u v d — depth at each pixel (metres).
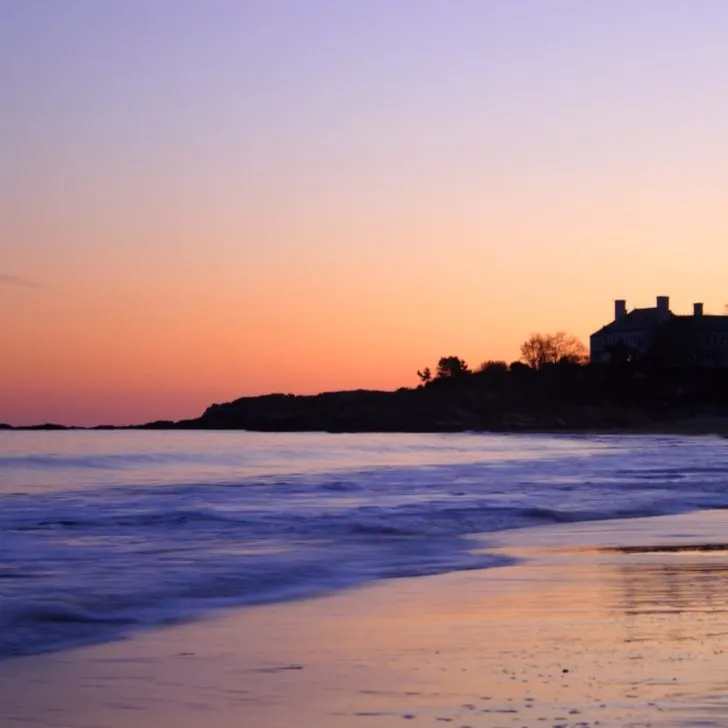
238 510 46.50
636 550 31.81
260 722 12.41
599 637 17.36
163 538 35.38
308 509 46.81
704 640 16.95
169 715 12.85
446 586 24.38
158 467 102.81
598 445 171.25
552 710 12.44
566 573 26.47
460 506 47.91
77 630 18.86
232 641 17.72
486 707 12.70
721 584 24.16
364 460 122.06
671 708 12.41
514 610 20.61
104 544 33.50
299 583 25.08
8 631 18.62
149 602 21.97
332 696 13.59
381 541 34.66
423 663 15.52
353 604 21.84
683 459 107.81
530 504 49.47
